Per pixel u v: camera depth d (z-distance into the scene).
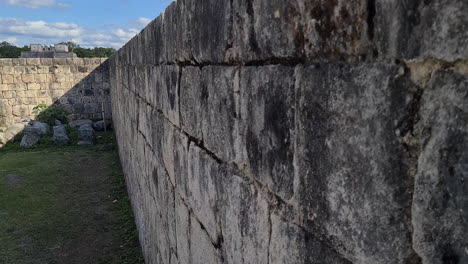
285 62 1.55
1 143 14.36
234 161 2.09
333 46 1.24
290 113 1.52
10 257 6.37
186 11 2.73
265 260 1.80
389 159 1.08
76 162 12.10
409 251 1.06
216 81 2.27
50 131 15.98
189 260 3.12
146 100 5.15
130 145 7.86
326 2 1.25
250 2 1.75
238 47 1.91
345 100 1.21
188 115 2.91
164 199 4.04
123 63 9.01
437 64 0.94
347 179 1.23
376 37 1.08
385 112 1.07
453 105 0.90
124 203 8.50
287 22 1.47
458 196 0.90
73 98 17.86
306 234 1.48
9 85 16.77
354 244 1.23
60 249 6.63
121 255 6.38
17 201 8.76
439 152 0.94
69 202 8.72
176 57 3.11
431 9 0.91
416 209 1.01
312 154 1.40
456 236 0.91
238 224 2.07
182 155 3.12
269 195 1.74
